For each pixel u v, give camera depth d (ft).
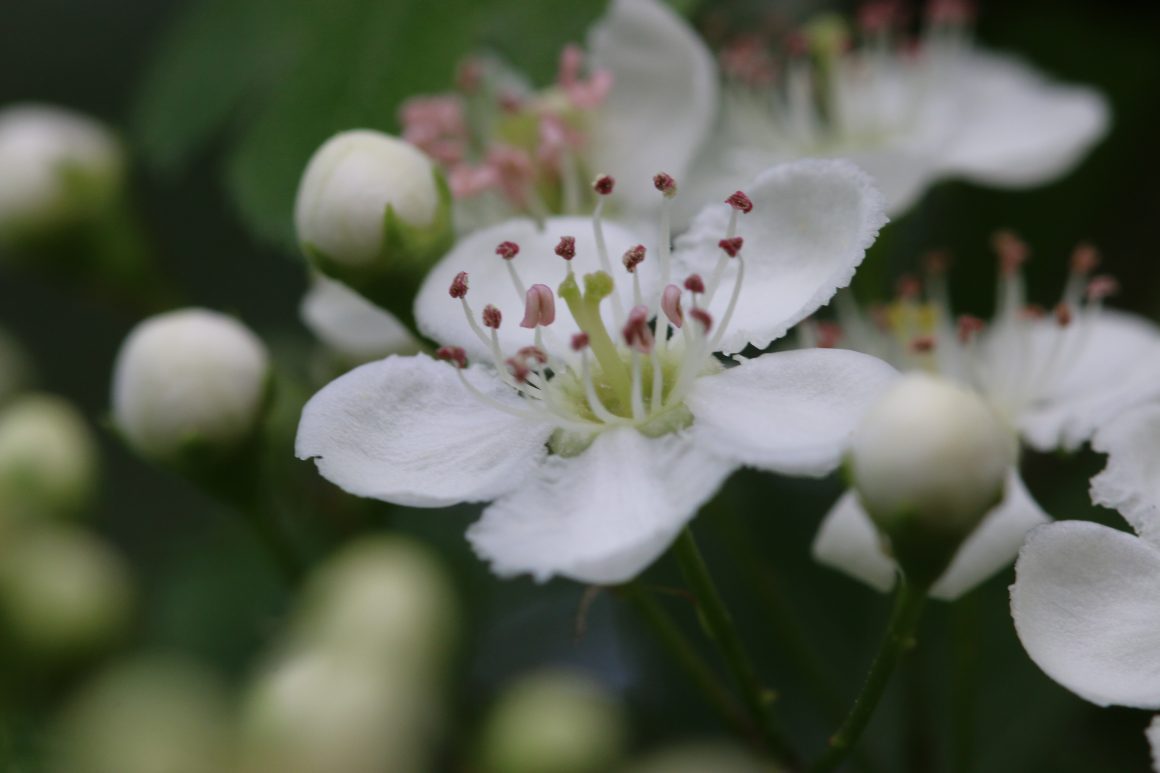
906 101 0.43
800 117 0.43
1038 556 0.34
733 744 0.39
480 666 0.42
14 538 0.41
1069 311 0.38
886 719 0.41
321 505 0.42
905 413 0.33
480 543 0.34
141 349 0.38
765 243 0.35
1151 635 0.34
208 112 0.42
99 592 0.41
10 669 0.40
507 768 0.38
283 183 0.40
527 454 0.35
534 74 0.40
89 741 0.37
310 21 0.41
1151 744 0.34
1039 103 0.43
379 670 0.37
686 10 0.40
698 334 0.35
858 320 0.39
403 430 0.35
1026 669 0.41
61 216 0.43
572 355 0.36
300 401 0.41
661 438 0.35
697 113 0.40
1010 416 0.39
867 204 0.35
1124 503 0.35
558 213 0.40
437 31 0.40
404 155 0.37
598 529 0.34
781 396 0.34
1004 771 0.40
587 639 0.42
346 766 0.36
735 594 0.42
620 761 0.38
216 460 0.39
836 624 0.42
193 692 0.37
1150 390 0.38
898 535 0.34
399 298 0.37
